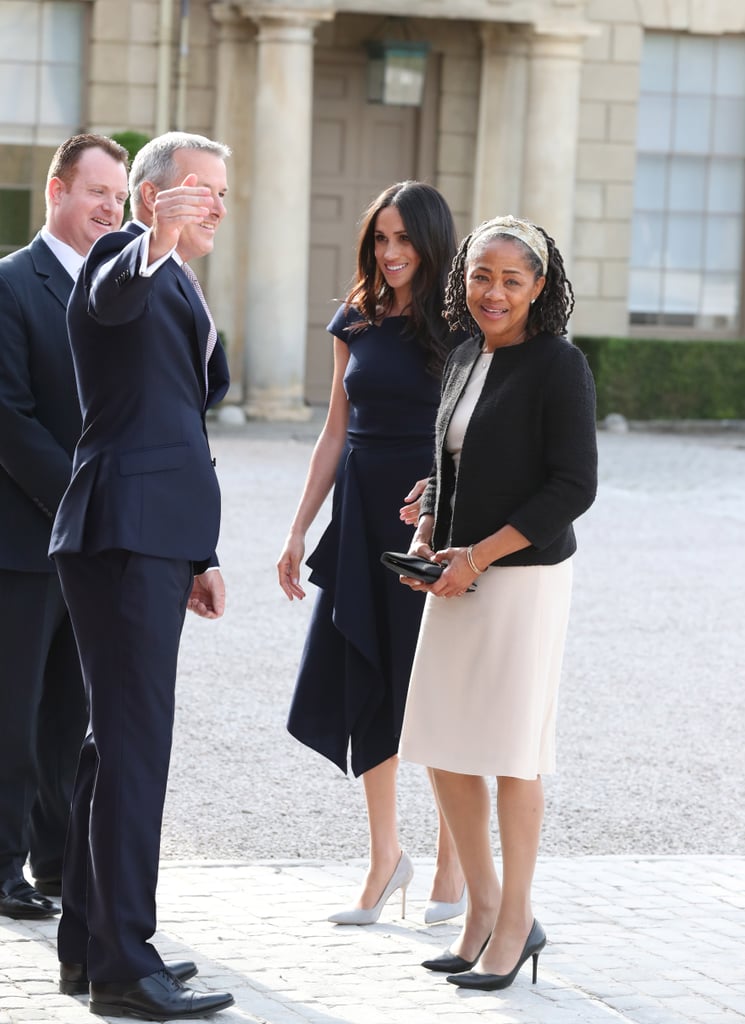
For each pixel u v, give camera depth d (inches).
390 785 664.4
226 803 824.9
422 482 646.5
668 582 1469.0
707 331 2849.4
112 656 553.3
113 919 541.0
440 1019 546.6
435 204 666.2
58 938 563.2
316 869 719.1
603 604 1366.9
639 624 1298.0
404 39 2642.7
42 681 655.1
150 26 2477.9
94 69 2470.5
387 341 678.5
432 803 849.5
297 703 692.7
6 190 2475.4
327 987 574.2
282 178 2410.2
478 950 598.9
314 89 2679.6
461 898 668.7
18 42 2453.2
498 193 2669.8
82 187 649.6
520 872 586.9
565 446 569.6
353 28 2669.8
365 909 654.5
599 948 629.0
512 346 586.2
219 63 2504.9
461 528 586.9
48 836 663.8
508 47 2632.9
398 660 669.3
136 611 549.6
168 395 560.1
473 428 581.9
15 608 644.7
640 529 1742.1
